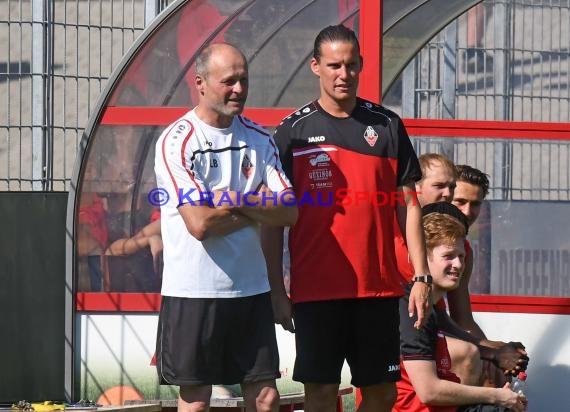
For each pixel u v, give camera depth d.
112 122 19.72
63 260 20.06
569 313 19.91
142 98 19.73
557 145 20.06
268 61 19.77
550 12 24.55
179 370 13.26
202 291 13.20
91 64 25.08
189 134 13.28
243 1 19.67
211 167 13.30
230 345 13.39
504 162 20.06
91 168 19.81
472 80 22.33
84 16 25.52
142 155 19.78
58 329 19.98
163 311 13.48
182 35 19.67
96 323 19.72
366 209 13.76
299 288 13.80
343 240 13.71
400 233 16.02
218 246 13.23
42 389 19.91
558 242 20.06
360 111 13.98
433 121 20.00
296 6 19.67
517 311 19.91
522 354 16.30
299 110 14.14
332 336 13.75
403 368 15.11
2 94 25.45
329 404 13.96
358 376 13.80
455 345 15.45
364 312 13.73
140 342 19.69
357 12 19.56
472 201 18.30
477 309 19.98
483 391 14.73
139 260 19.80
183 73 19.69
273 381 13.52
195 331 13.23
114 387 19.66
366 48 19.39
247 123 13.67
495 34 22.42
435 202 16.73
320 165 13.82
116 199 19.81
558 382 19.78
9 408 18.58
